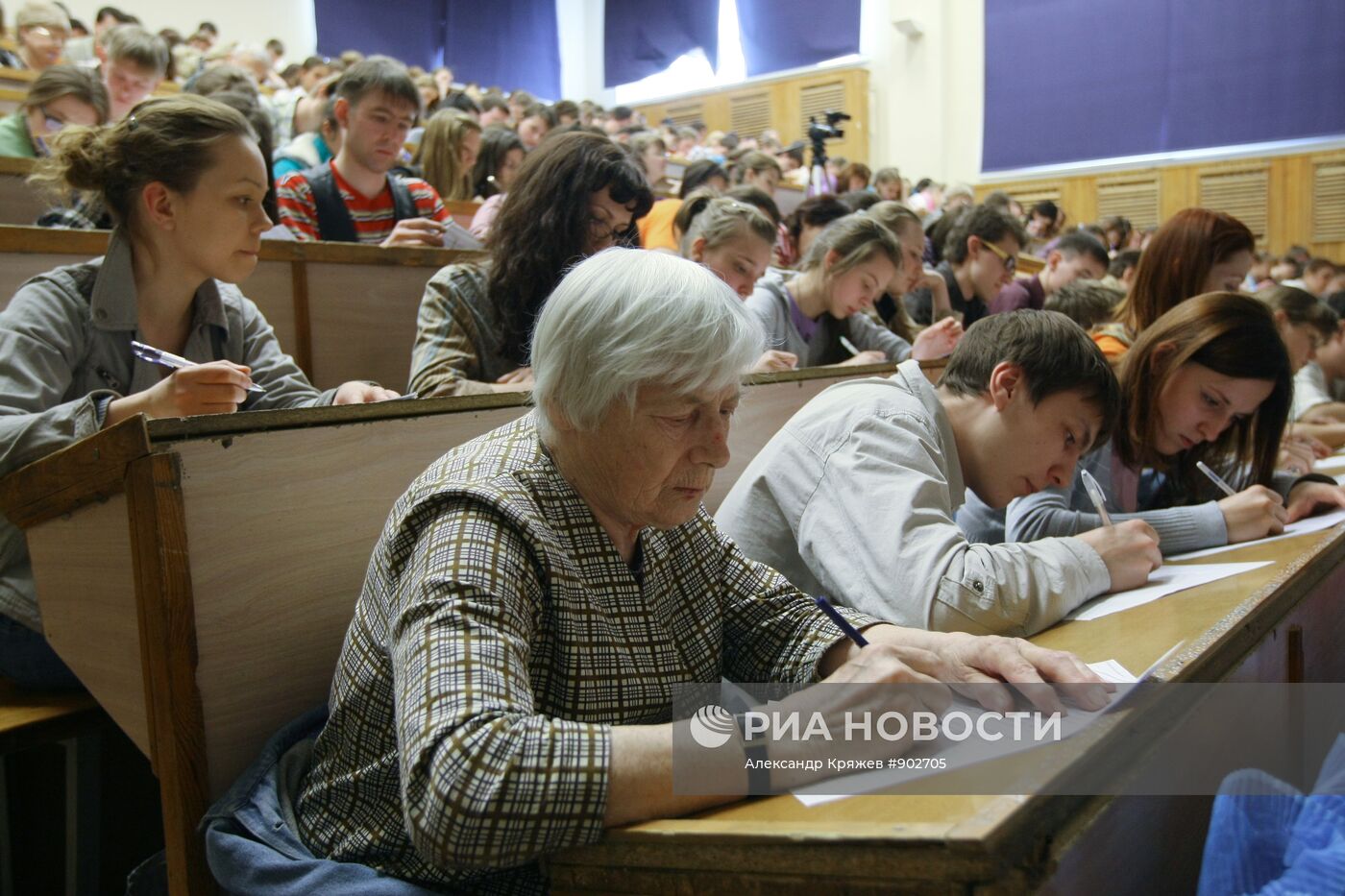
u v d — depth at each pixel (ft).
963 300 12.20
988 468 4.41
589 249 6.25
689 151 26.89
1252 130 28.02
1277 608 3.77
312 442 3.76
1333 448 9.60
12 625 4.59
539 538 2.87
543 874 2.58
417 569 2.78
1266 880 3.03
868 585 3.78
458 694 2.47
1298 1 27.14
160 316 5.17
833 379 6.54
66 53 16.01
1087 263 12.79
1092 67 29.86
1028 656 2.87
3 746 4.40
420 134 14.29
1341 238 27.20
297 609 3.72
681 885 2.31
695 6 35.45
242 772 3.57
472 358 6.33
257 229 5.13
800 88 33.96
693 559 3.45
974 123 31.78
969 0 31.58
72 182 4.94
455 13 35.88
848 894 2.09
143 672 3.47
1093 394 4.25
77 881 5.09
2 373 4.59
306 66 20.71
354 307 8.05
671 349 2.76
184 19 29.45
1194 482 6.15
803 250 12.28
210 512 3.49
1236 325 5.52
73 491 3.61
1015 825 2.02
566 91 39.40
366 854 3.04
